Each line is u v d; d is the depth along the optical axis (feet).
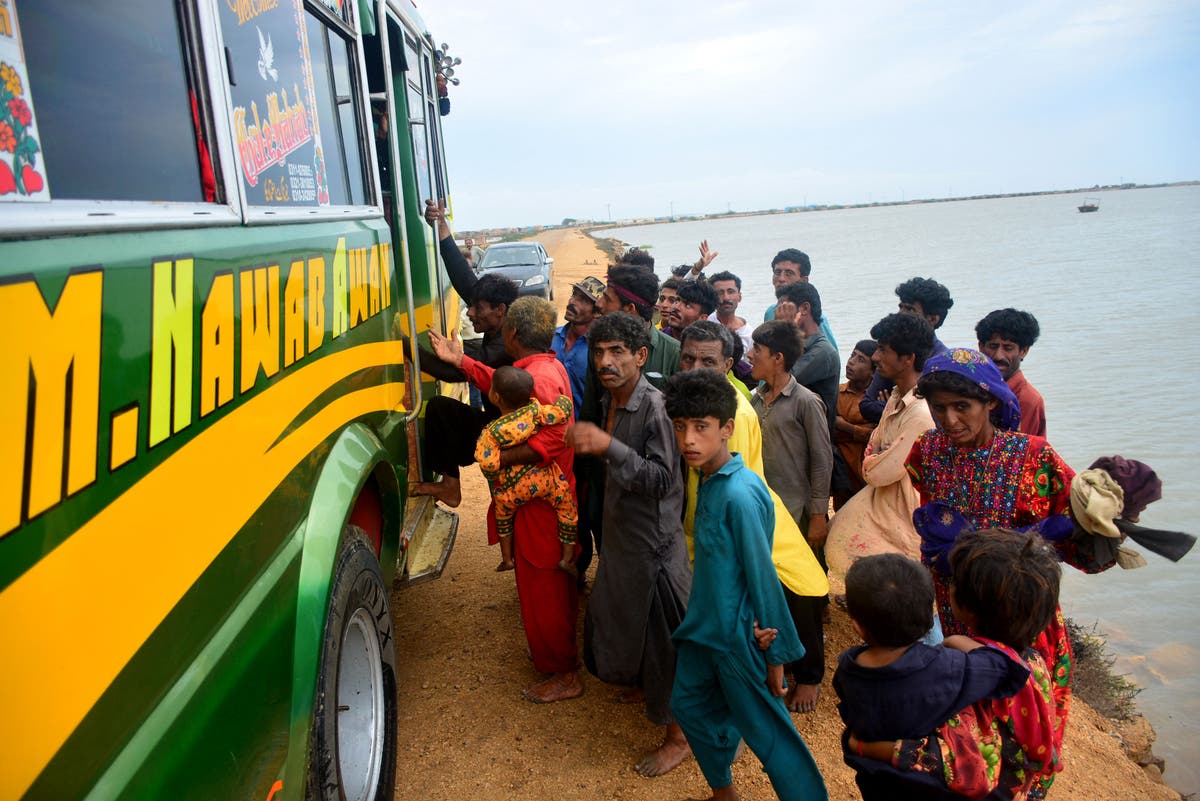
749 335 19.84
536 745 12.19
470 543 20.12
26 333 3.86
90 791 4.18
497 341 16.16
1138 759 16.57
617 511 11.32
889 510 12.32
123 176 5.32
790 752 9.43
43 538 3.92
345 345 9.52
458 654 14.74
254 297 6.73
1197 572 30.78
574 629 13.20
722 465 9.55
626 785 11.35
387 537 11.66
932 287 16.92
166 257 5.27
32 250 4.01
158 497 5.00
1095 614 27.81
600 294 15.96
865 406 15.81
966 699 6.95
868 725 7.20
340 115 11.07
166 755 4.83
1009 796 7.23
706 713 10.03
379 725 9.73
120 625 4.53
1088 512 8.52
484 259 74.79
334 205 10.12
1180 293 112.27
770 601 9.21
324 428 8.55
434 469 15.02
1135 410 52.90
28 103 4.27
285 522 7.25
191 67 6.36
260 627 6.38
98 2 5.21
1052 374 65.16
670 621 11.37
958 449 9.75
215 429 5.87
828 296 116.67
